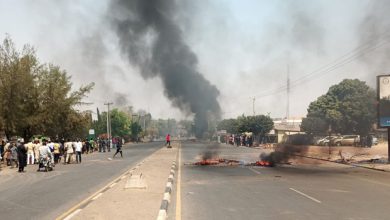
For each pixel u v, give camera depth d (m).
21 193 15.35
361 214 10.60
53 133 47.50
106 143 64.25
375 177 20.56
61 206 12.12
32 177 21.94
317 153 42.62
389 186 16.81
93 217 9.80
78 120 48.94
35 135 44.38
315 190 15.52
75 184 17.97
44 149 25.80
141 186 15.20
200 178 20.02
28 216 10.63
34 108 42.34
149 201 12.20
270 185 17.14
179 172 23.23
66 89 46.34
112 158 39.06
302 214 10.60
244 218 10.10
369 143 56.09
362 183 17.89
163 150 51.78
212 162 29.84
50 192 15.45
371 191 15.23
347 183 17.89
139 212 10.44
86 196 14.13
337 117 73.38
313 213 10.74
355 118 72.56
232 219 9.99
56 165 30.97
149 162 30.09
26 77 38.72
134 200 12.40
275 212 10.90
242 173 22.70
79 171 25.05
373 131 72.75
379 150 47.47
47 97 43.75
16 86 37.06
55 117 45.25
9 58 38.34
